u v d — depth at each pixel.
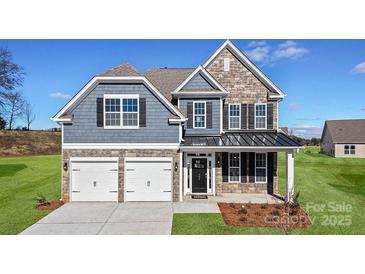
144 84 19.05
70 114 19.09
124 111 19.11
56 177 29.34
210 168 21.19
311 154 58.88
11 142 53.84
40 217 15.91
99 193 19.19
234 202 18.91
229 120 22.42
